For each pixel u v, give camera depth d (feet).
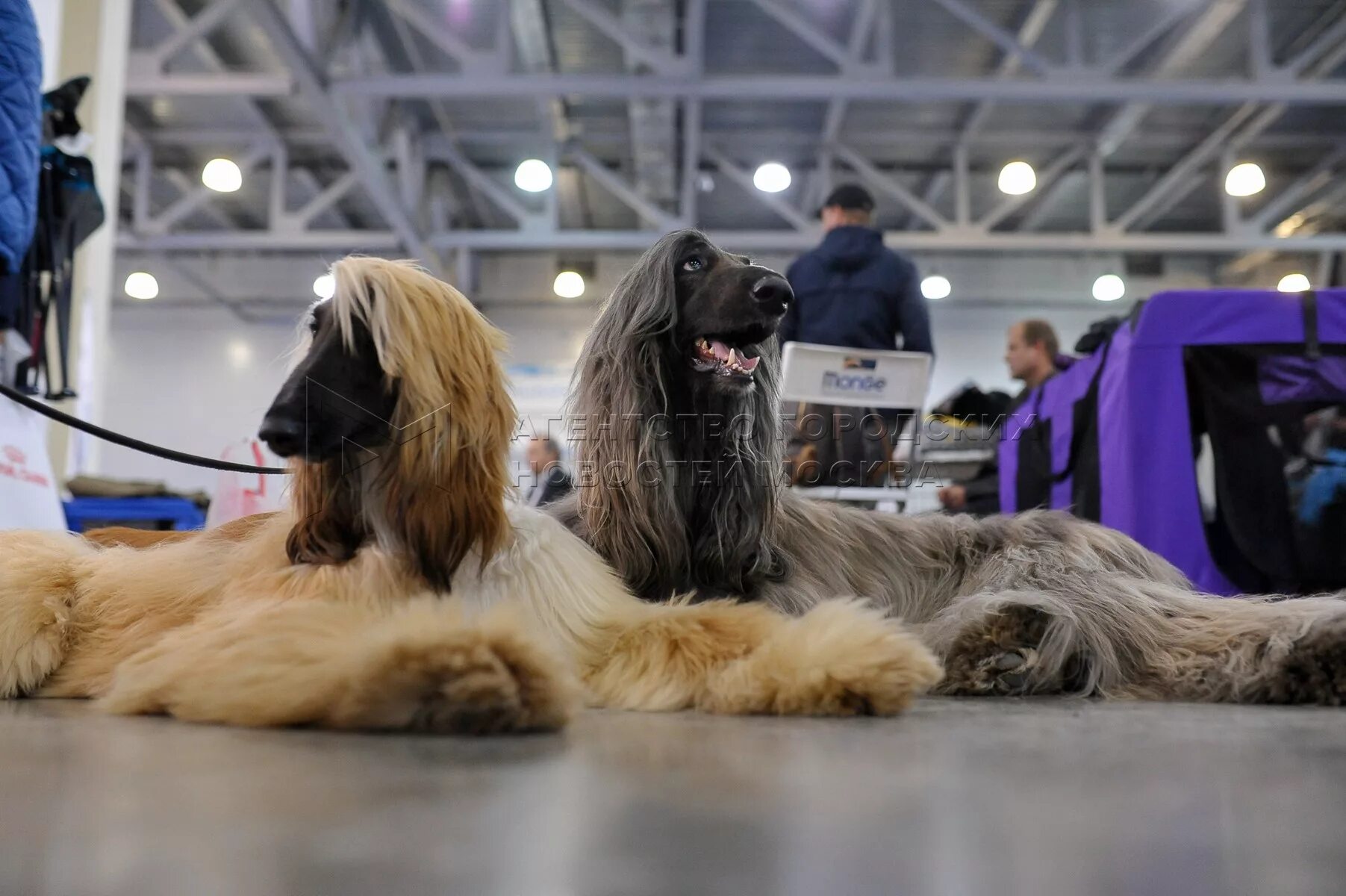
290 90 26.03
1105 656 7.22
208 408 47.19
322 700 4.45
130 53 25.77
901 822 2.98
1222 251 38.75
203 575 6.43
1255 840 2.81
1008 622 7.18
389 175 34.53
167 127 35.06
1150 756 4.17
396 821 2.93
